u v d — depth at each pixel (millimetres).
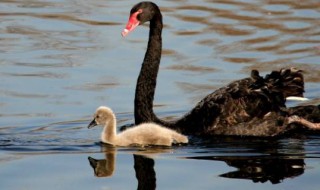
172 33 20906
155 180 11609
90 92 16938
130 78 17812
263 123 14070
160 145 13539
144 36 20875
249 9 23141
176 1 23969
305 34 20875
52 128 14789
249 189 11172
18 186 11367
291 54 19453
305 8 23172
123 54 19391
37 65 18547
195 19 22078
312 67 18531
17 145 13648
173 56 19312
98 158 12812
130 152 13234
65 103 16250
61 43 20188
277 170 12016
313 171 11953
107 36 20766
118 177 11805
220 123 14141
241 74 18062
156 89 17281
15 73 17953
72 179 11719
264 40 20484
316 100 16656
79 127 14914
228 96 14266
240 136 14023
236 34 20922
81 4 23766
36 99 16406
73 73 18062
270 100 14180
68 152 13242
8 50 19578
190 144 13609
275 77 14430
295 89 14391
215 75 18047
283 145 13445
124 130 14438
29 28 21422
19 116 15430
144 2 15141
